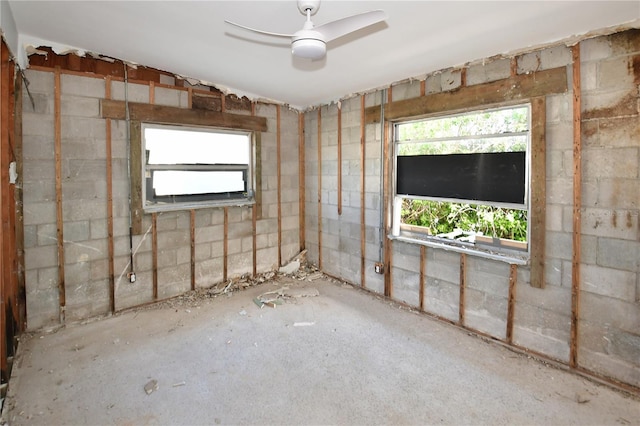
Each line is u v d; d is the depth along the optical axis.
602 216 2.57
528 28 2.59
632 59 2.39
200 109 4.25
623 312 2.52
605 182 2.55
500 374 2.76
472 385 2.62
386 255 4.24
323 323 3.67
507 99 3.02
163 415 2.31
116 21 2.85
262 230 5.01
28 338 3.28
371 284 4.48
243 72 3.90
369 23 1.95
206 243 4.50
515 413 2.33
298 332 3.47
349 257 4.77
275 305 4.11
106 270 3.76
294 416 2.30
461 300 3.51
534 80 2.85
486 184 3.30
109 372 2.77
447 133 3.76
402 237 4.11
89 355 3.02
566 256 2.77
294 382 2.66
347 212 4.73
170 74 4.02
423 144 3.89
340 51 3.14
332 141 4.86
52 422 2.23
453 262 3.56
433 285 3.77
